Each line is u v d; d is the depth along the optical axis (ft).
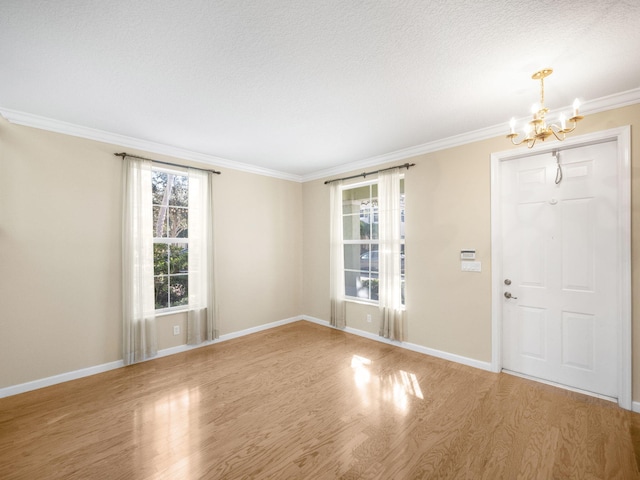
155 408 8.00
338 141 11.39
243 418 7.52
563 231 9.05
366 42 5.75
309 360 11.28
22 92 7.66
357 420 7.41
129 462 6.02
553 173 9.20
